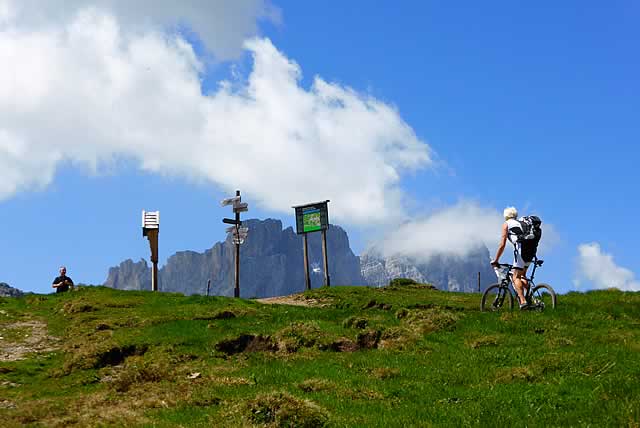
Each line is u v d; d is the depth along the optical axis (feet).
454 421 46.47
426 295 120.16
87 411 54.34
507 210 81.66
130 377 64.34
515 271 80.53
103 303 107.45
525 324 74.02
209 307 100.89
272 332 77.46
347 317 88.17
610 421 42.86
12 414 54.34
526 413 47.11
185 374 65.77
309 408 47.93
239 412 48.83
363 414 49.52
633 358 58.39
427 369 62.03
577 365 57.82
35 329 94.58
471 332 73.97
